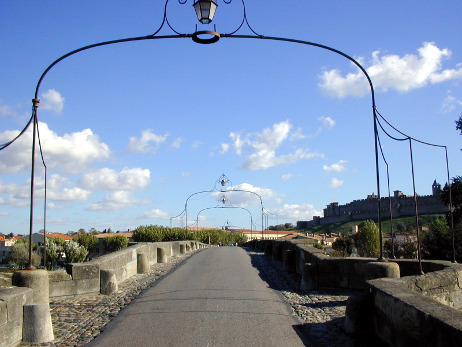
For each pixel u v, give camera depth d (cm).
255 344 673
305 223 15000
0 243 8231
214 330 752
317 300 1045
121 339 708
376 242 4800
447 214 2838
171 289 1208
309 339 702
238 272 1642
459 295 831
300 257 1527
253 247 4262
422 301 558
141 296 1104
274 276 1537
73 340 722
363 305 718
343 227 11512
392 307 599
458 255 2500
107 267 1245
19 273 846
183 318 841
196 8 874
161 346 664
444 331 450
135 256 1639
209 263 2052
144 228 6856
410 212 10069
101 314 918
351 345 661
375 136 1006
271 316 863
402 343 562
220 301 1016
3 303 649
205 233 7500
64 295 1083
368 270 925
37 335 707
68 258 4153
